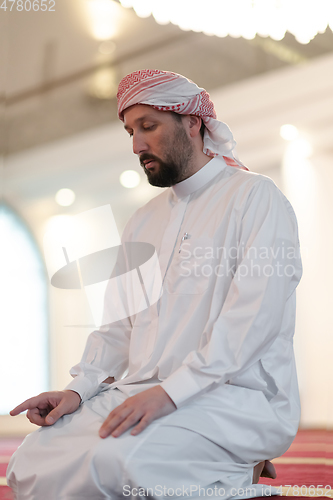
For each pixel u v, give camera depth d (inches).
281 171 254.2
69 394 73.2
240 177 81.3
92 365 81.1
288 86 247.0
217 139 84.5
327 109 249.1
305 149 253.3
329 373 225.0
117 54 244.5
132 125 81.0
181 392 64.2
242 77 248.5
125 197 250.5
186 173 82.8
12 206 245.8
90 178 249.9
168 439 61.8
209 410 66.0
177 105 78.9
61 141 249.9
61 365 226.4
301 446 141.5
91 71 245.0
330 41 237.1
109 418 63.5
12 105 247.0
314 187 251.1
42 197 248.5
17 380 223.6
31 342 227.6
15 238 240.7
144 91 78.2
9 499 70.0
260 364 71.0
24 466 64.9
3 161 247.8
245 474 68.1
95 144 249.9
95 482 59.7
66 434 66.7
